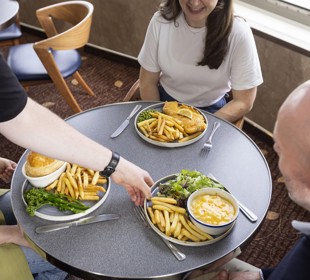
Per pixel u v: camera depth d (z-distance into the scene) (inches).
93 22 139.0
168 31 71.2
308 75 87.0
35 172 46.8
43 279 57.4
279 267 39.5
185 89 75.7
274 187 90.9
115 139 56.1
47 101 120.2
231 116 69.5
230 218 42.8
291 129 32.9
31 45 105.3
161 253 40.9
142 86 77.3
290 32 90.1
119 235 42.8
